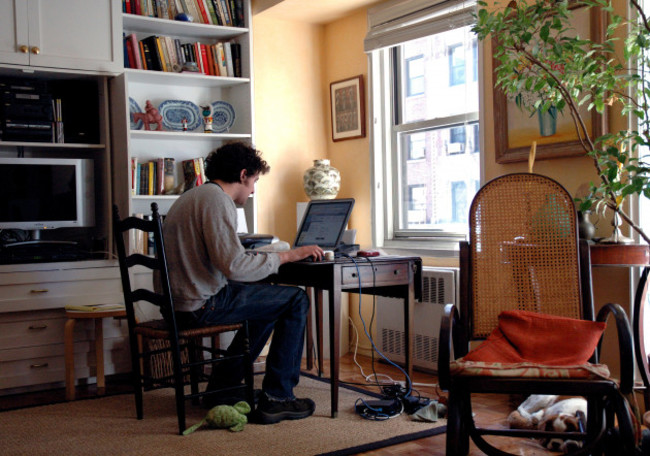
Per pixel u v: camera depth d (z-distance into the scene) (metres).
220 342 4.18
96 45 3.87
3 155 4.02
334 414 2.97
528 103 3.36
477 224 2.55
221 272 2.89
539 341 2.18
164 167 4.21
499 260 2.51
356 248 3.53
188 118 4.38
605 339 3.11
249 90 4.40
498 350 2.19
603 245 2.74
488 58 3.63
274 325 3.03
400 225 4.47
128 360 3.86
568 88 2.82
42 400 3.44
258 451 2.53
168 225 2.90
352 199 3.61
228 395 3.15
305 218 3.79
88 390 3.62
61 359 3.70
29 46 3.69
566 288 2.44
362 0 4.35
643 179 2.49
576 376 1.96
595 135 3.08
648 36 2.75
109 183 3.97
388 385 3.53
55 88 4.02
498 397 3.32
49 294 3.62
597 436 2.05
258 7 4.54
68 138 3.98
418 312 3.96
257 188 4.59
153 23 4.14
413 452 2.54
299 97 4.81
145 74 4.06
